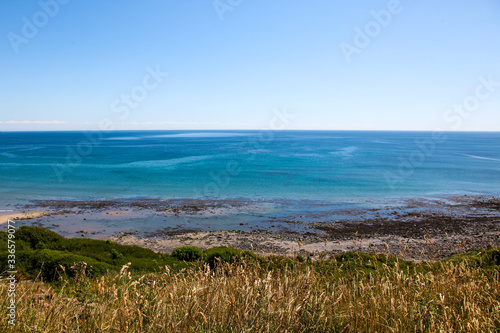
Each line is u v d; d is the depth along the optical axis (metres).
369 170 69.50
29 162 82.75
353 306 3.26
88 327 2.79
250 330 2.61
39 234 16.53
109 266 10.12
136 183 51.41
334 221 30.06
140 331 2.59
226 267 4.02
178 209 34.50
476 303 3.43
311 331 2.86
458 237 24.12
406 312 3.07
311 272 3.82
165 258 16.30
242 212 33.38
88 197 40.50
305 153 116.81
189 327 2.71
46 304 3.24
